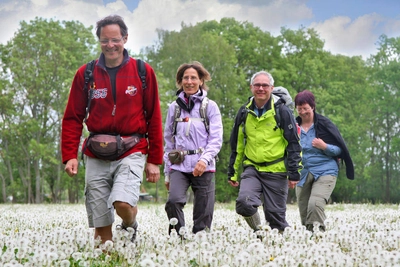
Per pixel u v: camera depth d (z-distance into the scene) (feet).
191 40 264.31
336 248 29.94
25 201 287.69
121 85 31.60
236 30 298.97
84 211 84.43
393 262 25.30
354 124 290.15
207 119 37.11
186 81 37.19
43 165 300.61
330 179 43.04
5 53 289.53
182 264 25.00
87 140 32.09
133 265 26.66
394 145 291.38
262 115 38.09
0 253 26.78
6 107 279.49
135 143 31.96
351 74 320.29
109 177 32.24
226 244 30.07
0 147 284.61
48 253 25.05
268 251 29.60
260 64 290.35
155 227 49.85
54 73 281.13
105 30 31.14
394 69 293.23
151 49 270.67
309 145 43.50
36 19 287.48
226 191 261.24
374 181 318.65
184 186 36.78
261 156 38.37
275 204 38.40
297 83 286.87
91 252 28.32
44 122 289.53
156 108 32.65
